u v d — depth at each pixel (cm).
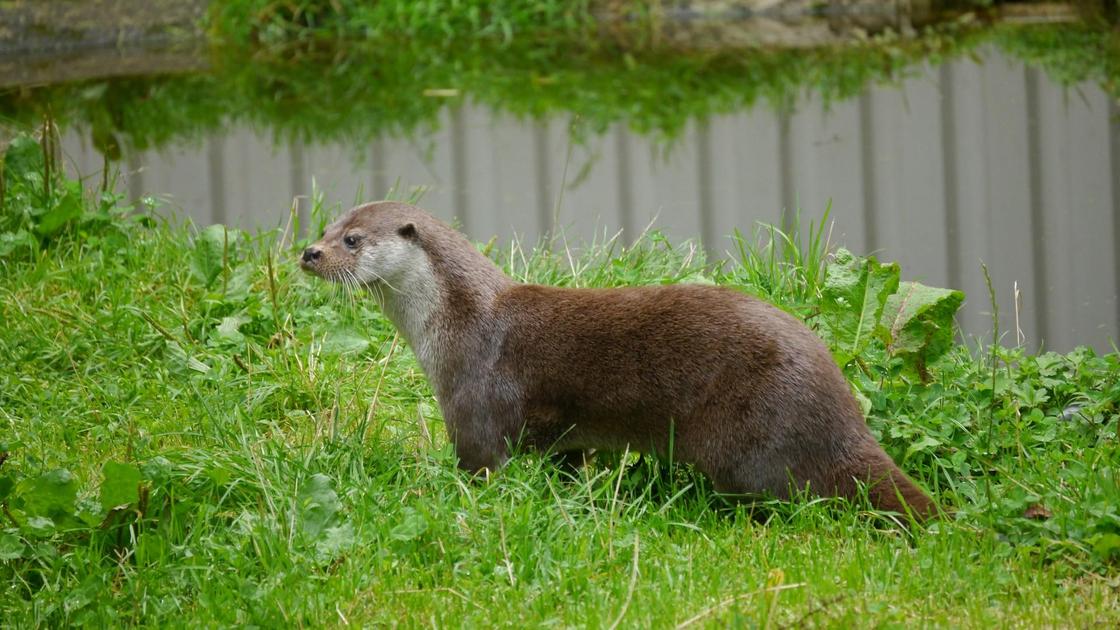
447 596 572
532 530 609
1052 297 1055
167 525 628
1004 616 534
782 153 1465
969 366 775
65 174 1123
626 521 630
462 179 1414
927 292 741
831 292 739
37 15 2088
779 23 2166
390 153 1506
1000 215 1238
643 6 2184
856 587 559
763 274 877
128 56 2058
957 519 607
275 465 670
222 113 1661
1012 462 674
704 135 1548
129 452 696
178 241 1030
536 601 558
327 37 2152
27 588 608
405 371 842
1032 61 1745
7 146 1138
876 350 756
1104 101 1530
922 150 1433
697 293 674
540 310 698
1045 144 1407
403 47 2070
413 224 721
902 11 2141
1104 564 572
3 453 655
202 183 1377
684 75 1816
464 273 716
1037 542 589
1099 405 706
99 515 631
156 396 818
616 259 948
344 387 815
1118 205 1231
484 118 1639
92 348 873
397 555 601
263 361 837
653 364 663
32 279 952
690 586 566
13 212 1012
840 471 629
